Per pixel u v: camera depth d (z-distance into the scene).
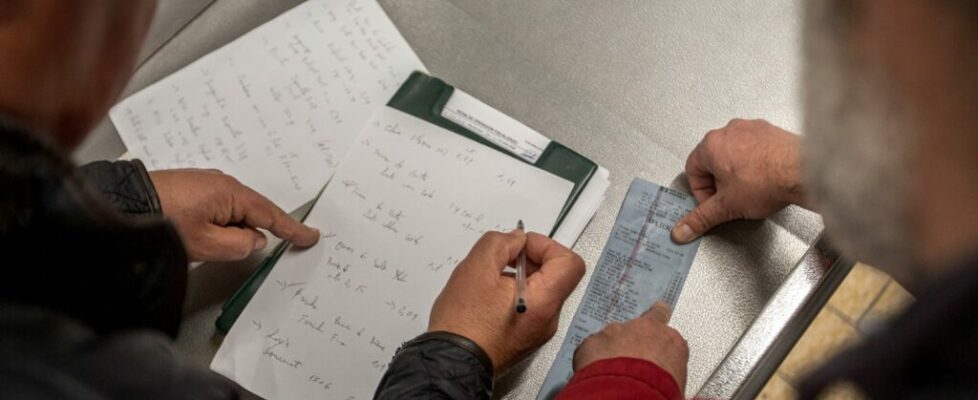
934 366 0.28
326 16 0.90
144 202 0.68
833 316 0.70
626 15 0.89
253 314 0.76
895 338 0.29
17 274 0.36
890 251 0.33
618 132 0.84
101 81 0.37
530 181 0.80
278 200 0.81
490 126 0.83
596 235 0.79
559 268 0.71
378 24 0.89
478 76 0.87
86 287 0.39
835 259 0.71
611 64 0.87
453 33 0.89
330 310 0.76
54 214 0.36
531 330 0.70
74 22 0.34
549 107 0.85
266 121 0.85
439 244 0.78
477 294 0.70
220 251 0.75
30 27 0.33
